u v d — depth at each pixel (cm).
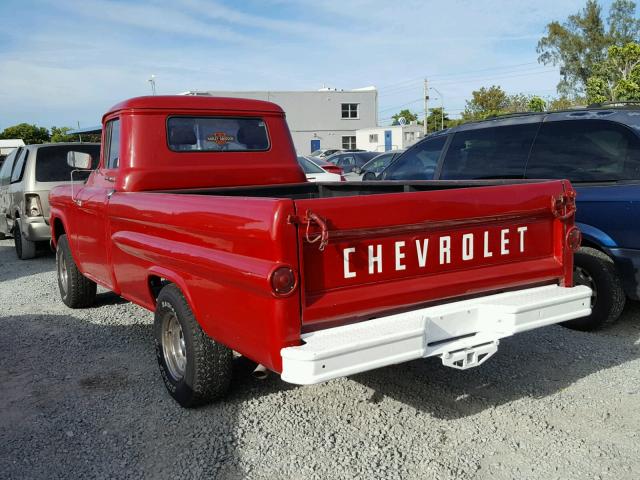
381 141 5100
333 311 304
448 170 653
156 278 434
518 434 360
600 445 345
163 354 418
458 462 331
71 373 475
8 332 585
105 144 551
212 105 541
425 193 330
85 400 423
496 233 367
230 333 329
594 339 518
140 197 435
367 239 316
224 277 320
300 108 5200
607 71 3152
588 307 379
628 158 513
